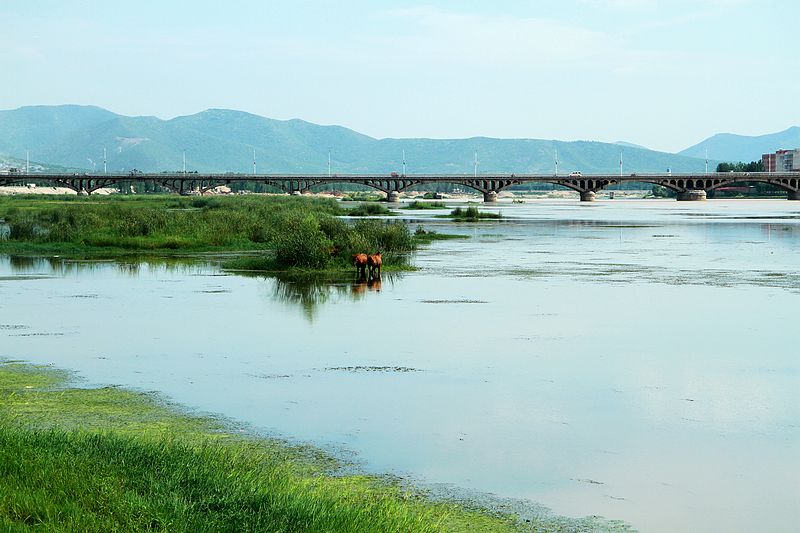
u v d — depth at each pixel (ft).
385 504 35.45
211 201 453.99
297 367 66.64
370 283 123.34
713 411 54.34
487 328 84.69
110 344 75.77
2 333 81.15
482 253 181.88
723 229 287.28
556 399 57.21
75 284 120.26
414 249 185.37
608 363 68.54
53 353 71.77
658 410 54.60
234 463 39.73
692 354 72.28
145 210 269.44
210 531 29.78
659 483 41.27
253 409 54.03
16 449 36.01
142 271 138.00
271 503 33.30
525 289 116.98
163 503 31.68
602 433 49.47
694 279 130.72
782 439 48.44
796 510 37.88
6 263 151.23
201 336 79.82
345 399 56.85
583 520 36.47
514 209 565.53
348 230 178.40
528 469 43.01
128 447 39.19
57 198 567.59
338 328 84.28
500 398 57.41
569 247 201.57
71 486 32.30
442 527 34.94
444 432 49.42
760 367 67.26
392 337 79.56
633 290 116.37
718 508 38.04
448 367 66.90
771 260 165.78
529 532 34.96
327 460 43.91
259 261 147.43
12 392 57.77
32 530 28.25
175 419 51.29
